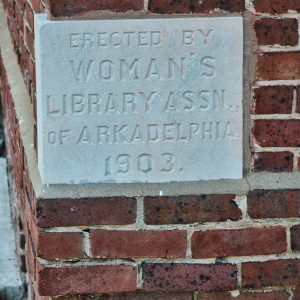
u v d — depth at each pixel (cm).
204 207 197
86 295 201
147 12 192
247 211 199
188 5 192
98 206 196
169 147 196
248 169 199
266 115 197
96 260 199
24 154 230
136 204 196
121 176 196
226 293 203
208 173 197
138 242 198
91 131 194
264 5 193
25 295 272
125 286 200
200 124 195
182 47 192
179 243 199
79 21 190
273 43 194
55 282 199
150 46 192
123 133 194
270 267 201
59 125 193
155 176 196
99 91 193
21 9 256
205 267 200
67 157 194
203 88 194
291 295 204
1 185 322
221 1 192
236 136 196
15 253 290
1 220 310
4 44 316
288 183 198
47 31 190
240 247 200
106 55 191
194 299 203
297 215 199
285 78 195
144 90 193
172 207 197
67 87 192
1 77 334
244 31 194
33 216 205
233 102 195
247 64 195
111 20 190
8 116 297
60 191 195
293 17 193
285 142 198
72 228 197
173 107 194
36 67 198
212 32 192
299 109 197
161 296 202
